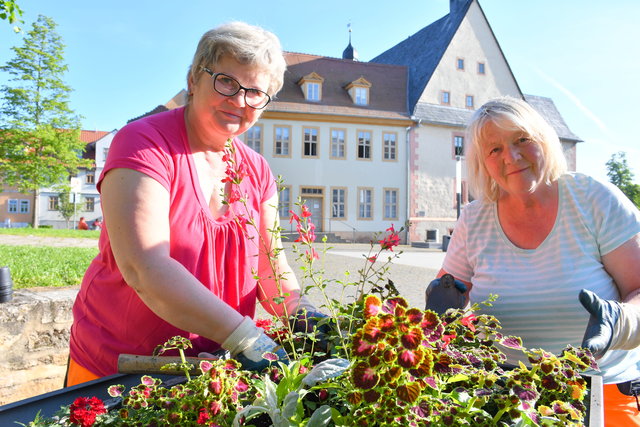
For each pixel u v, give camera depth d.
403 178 31.03
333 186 29.95
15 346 4.20
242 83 1.53
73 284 5.88
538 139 1.76
